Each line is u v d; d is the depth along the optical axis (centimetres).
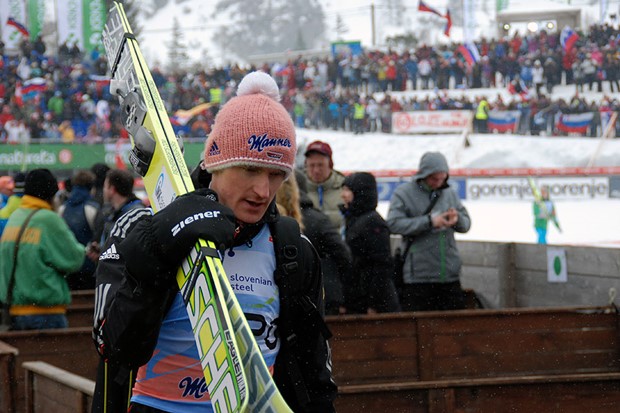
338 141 3509
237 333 171
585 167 3191
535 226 2009
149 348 200
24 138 2869
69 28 3014
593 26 3888
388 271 602
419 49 3875
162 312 199
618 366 591
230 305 173
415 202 668
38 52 3014
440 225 650
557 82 3822
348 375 554
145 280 190
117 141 2734
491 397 445
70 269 585
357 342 557
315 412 230
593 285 726
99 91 2973
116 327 196
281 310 221
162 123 208
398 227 662
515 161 3309
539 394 450
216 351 171
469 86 3856
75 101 2947
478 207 2738
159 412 210
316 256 227
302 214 554
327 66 3838
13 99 2919
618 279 700
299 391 226
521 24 4694
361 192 596
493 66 3834
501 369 573
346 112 3606
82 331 554
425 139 3506
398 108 3594
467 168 3300
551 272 773
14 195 725
